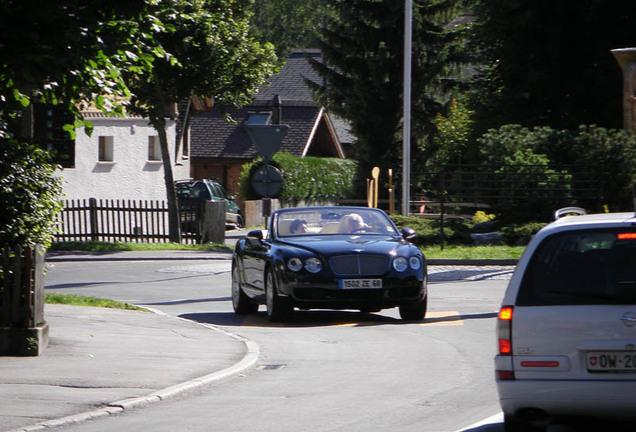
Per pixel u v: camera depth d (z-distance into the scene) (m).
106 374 28.11
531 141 81.50
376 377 28.75
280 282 40.97
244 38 88.00
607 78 99.25
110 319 41.06
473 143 110.69
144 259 75.94
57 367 29.05
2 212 32.88
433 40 124.75
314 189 140.88
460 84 128.75
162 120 86.94
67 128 33.34
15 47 28.09
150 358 31.25
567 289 19.17
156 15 31.39
